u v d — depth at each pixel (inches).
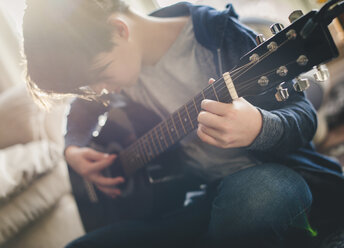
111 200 42.9
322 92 60.7
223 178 30.8
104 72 27.7
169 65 33.2
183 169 37.0
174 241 33.0
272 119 22.7
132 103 39.7
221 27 27.9
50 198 50.9
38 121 61.7
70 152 42.5
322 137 69.7
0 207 46.5
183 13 34.2
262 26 57.7
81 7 26.5
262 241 24.9
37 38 26.1
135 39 30.2
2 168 48.9
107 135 43.1
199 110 25.5
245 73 22.0
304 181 26.5
